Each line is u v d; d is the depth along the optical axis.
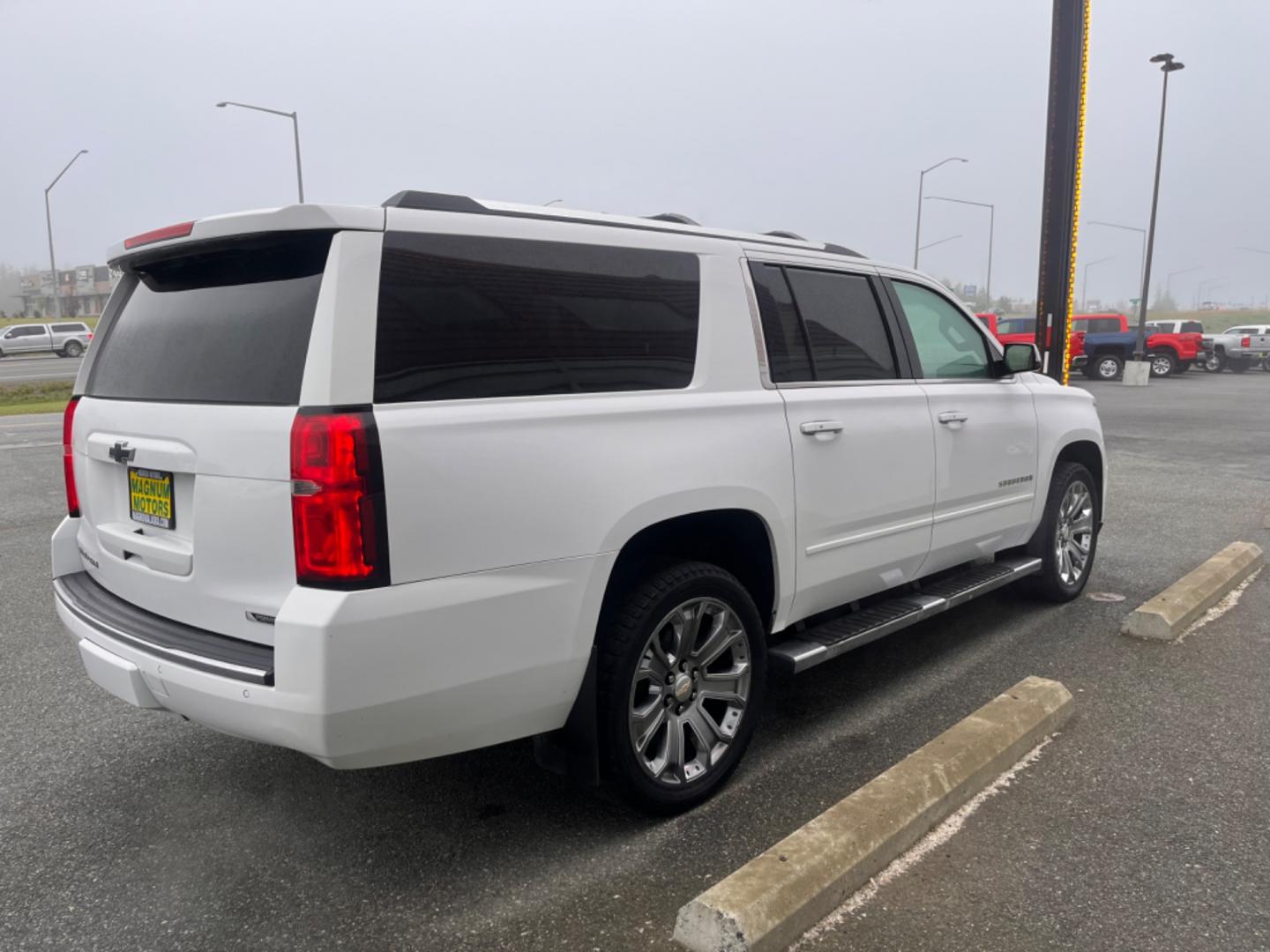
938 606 4.31
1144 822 3.12
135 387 3.05
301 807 3.33
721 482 3.22
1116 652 4.77
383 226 2.55
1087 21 9.70
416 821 3.22
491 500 2.62
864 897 2.71
